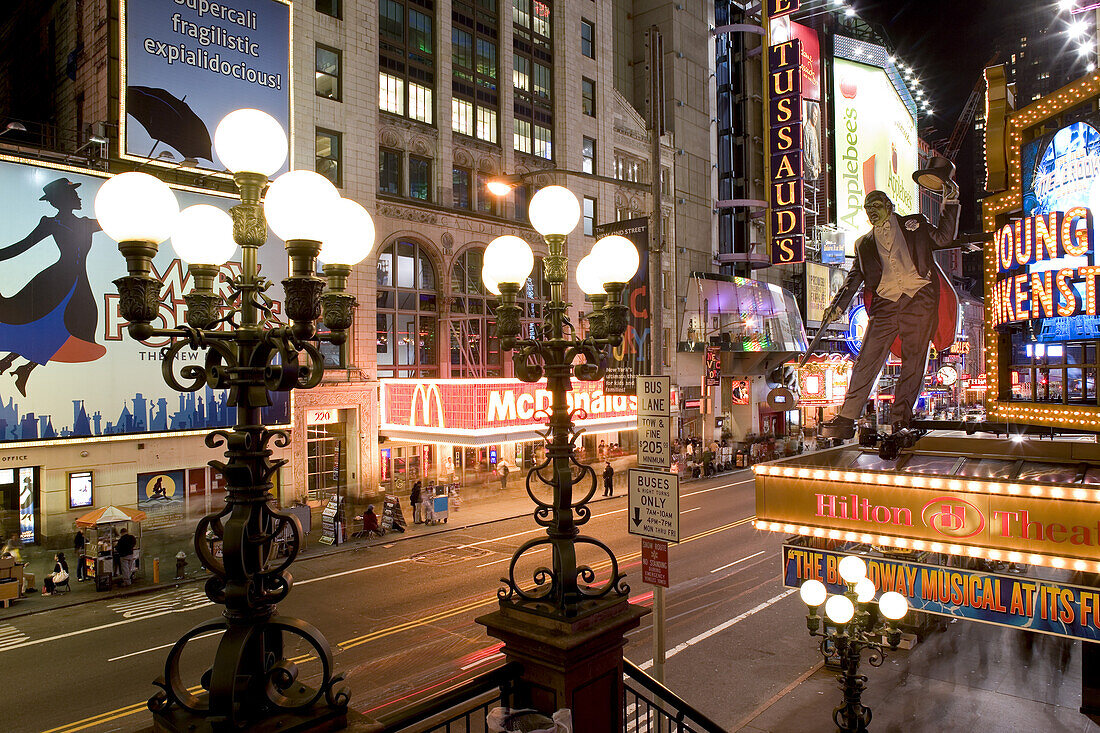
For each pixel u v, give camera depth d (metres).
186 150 22.33
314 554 21.33
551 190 5.66
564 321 5.63
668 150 44.38
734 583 18.34
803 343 49.38
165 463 21.92
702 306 42.62
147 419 21.31
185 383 22.02
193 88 22.41
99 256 20.53
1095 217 7.87
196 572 19.14
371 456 27.88
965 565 11.03
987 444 9.96
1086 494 7.60
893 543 9.01
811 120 54.75
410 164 30.28
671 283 43.91
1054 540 7.84
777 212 45.34
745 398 47.66
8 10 28.86
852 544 10.74
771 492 10.02
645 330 18.34
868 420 10.47
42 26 25.89
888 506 9.04
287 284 3.26
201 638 14.36
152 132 21.62
